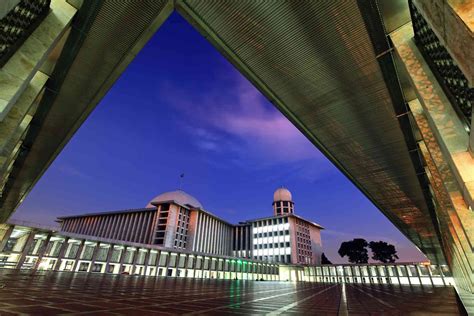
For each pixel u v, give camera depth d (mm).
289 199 105500
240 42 8773
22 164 15867
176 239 76562
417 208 19703
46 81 8688
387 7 6059
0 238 32281
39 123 11500
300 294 18828
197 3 7566
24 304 7109
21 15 4555
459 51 2379
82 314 6297
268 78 10000
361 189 18297
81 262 40562
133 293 12922
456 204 6461
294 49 8586
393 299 15570
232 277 62875
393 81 8266
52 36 5664
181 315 7156
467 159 4457
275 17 7707
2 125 7258
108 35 7699
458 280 24391
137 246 45719
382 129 11289
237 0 7363
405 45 6141
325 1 6945
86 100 10758
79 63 8609
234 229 100688
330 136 12609
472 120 4016
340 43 7980
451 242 14789
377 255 82500
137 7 7082
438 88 5289
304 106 11023
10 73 4758
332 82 9500
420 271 54969
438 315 8656
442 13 2357
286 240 85125
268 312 8664
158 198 102562
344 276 67125
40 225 35688
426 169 12328
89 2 6430
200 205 108688
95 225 89688
